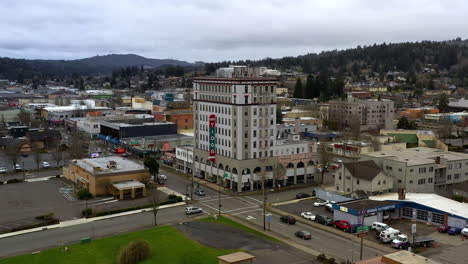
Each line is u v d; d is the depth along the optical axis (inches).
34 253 3321.9
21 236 3732.8
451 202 4185.5
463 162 5241.1
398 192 4392.2
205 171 5816.9
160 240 3577.8
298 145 5649.6
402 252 2701.8
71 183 5669.3
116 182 5177.2
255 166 5300.2
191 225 4010.8
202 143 5856.3
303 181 5693.9
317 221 4089.6
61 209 4527.6
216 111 5526.6
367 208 3902.6
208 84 5659.5
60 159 6756.9
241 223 4072.3
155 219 4013.3
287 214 4357.8
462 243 3503.9
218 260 3139.8
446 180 5132.9
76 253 3316.9
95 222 4114.2
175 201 4776.1
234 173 5270.7
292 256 3250.5
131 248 3154.5
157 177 5693.9
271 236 3703.3
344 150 7027.6
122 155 7500.0
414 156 5236.2
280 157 5457.7
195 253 3284.9
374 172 4665.4
